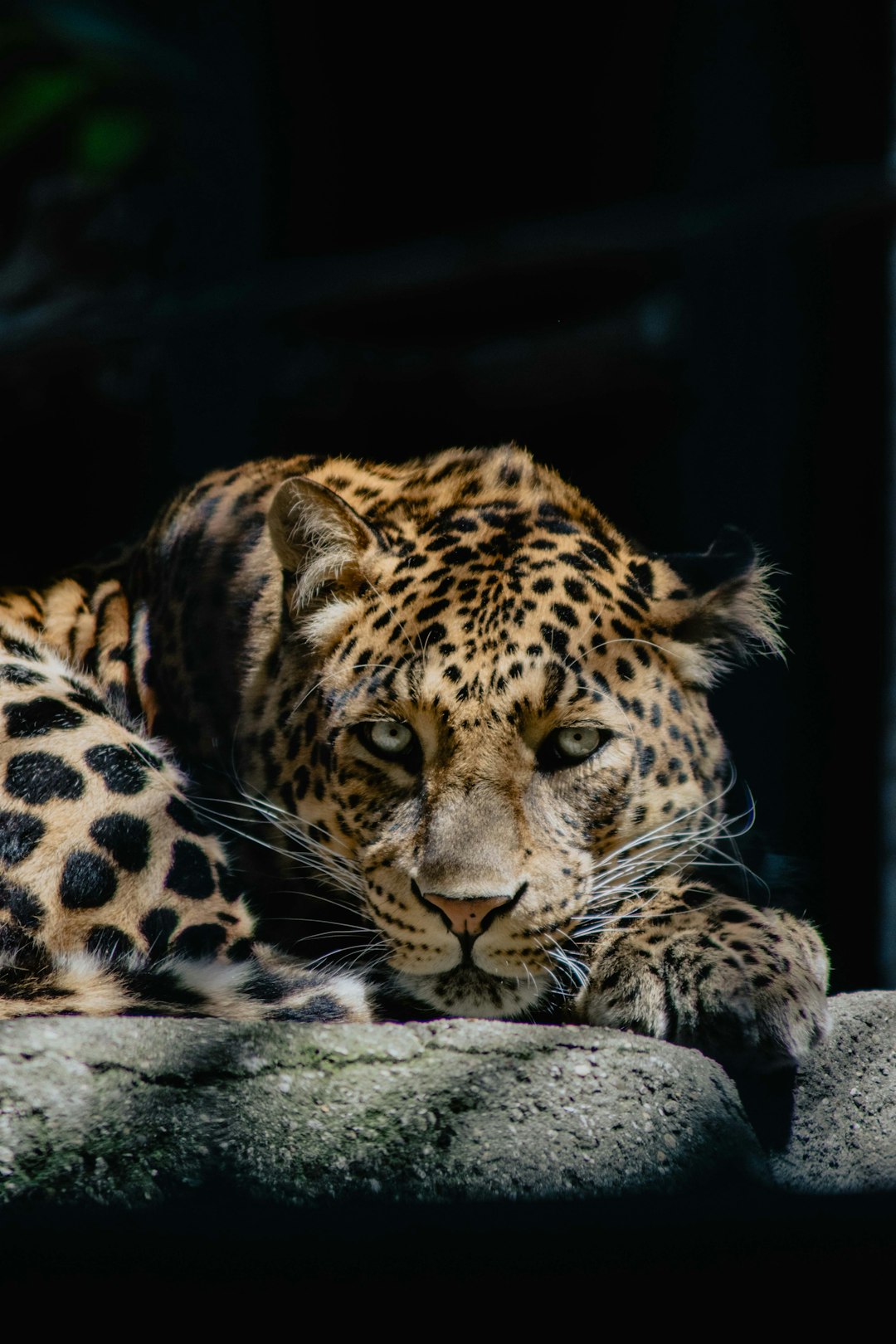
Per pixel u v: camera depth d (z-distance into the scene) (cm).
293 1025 726
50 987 869
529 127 2552
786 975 892
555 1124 731
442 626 977
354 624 1007
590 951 966
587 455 2523
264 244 2508
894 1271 611
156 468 2455
